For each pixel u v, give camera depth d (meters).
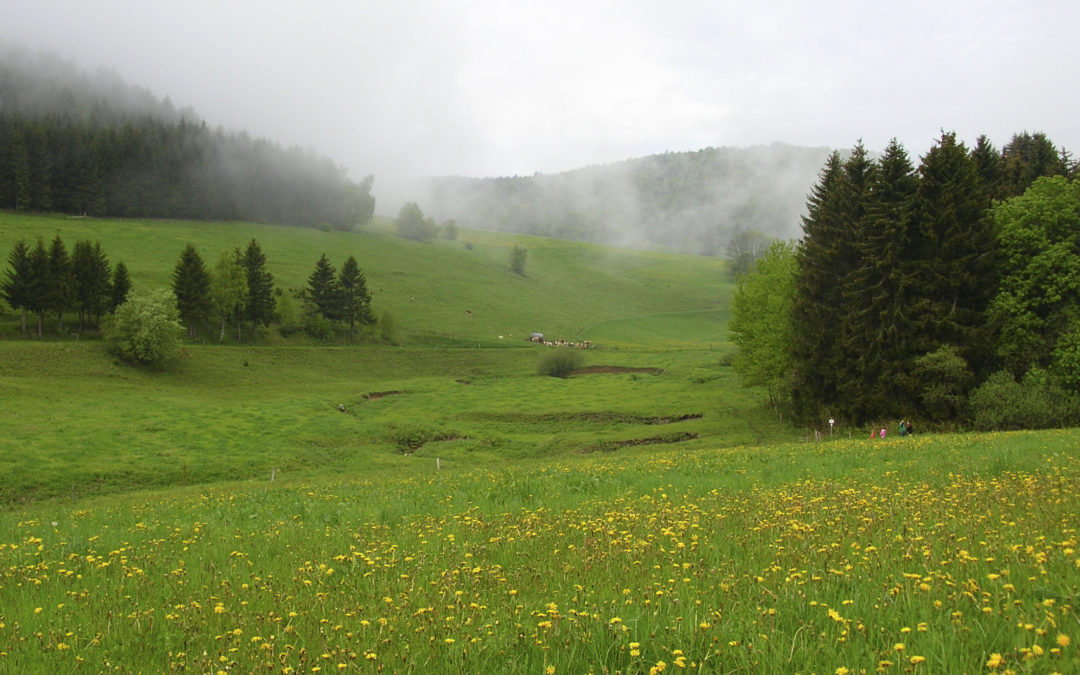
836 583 7.24
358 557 10.64
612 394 86.69
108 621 7.65
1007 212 49.78
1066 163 69.00
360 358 118.00
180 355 101.06
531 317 174.75
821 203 62.53
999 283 49.31
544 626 6.34
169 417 69.06
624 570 8.61
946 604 6.30
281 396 89.06
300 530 14.41
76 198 190.25
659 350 137.00
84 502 40.19
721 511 12.61
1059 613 5.81
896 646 5.00
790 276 62.41
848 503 12.12
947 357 47.00
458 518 14.10
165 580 9.88
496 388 96.44
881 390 51.19
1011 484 13.35
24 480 47.41
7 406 67.00
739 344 66.00
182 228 199.25
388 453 62.22
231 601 8.44
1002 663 5.07
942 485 14.40
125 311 94.25
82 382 83.00
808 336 56.81
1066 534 8.44
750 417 65.25
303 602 8.19
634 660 5.62
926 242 51.66
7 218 171.25
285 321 133.75
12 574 10.83
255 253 125.69
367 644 6.46
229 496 28.67
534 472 27.62
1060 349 45.38
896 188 54.03
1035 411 42.66
